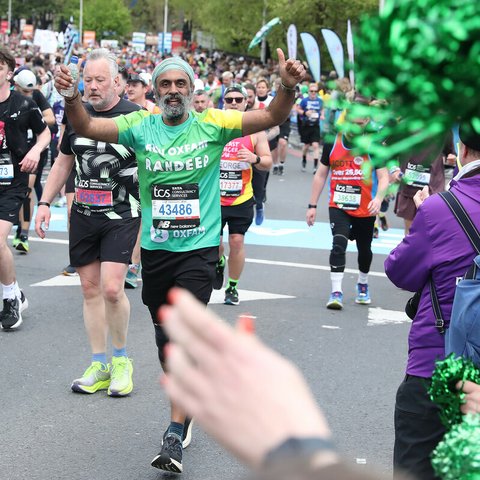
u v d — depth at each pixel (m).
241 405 0.72
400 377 6.27
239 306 8.41
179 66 4.52
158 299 4.72
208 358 0.73
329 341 7.19
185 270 4.62
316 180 8.30
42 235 5.77
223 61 44.19
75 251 5.66
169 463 4.51
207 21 49.50
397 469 3.00
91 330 5.78
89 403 5.59
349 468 0.69
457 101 1.04
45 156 11.21
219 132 4.57
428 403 2.93
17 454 4.80
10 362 6.36
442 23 1.01
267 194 16.89
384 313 8.30
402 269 3.02
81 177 5.54
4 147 6.96
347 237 8.35
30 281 9.12
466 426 1.36
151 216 4.66
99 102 5.46
